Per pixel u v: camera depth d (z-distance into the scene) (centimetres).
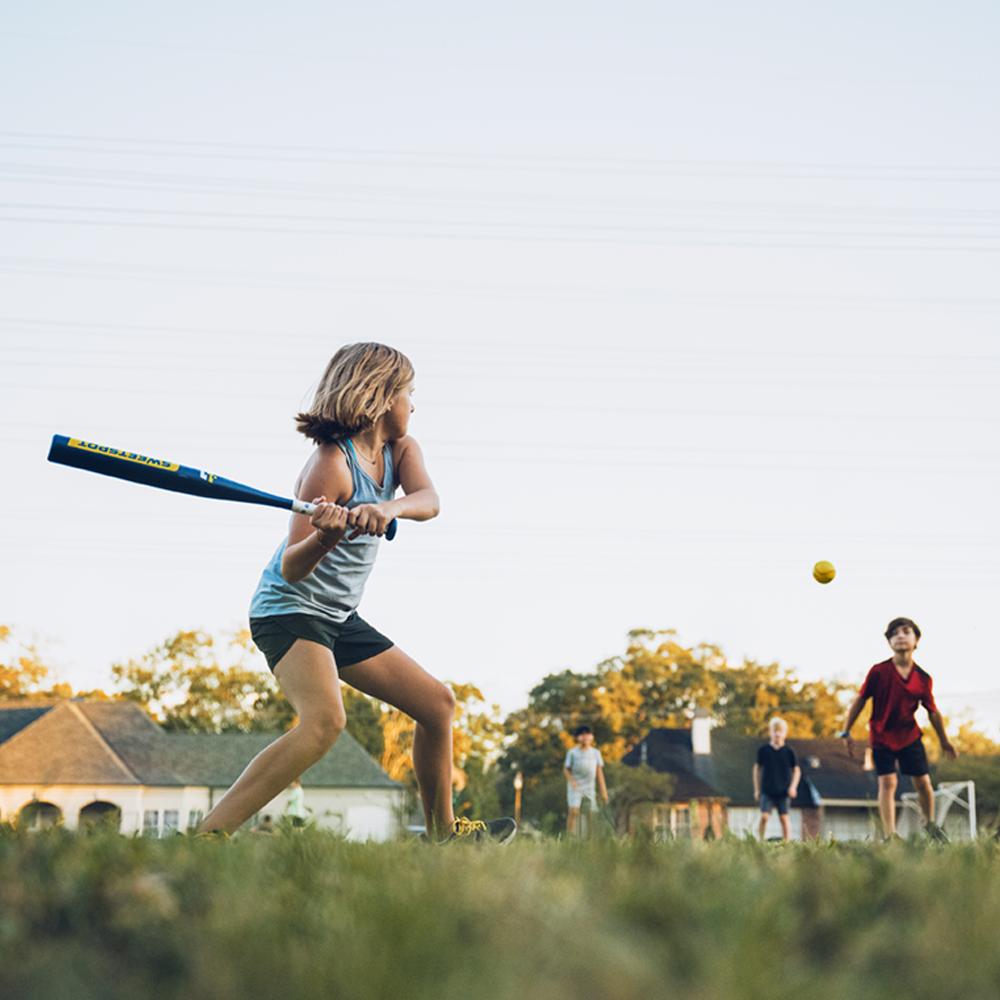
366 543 462
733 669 5584
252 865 268
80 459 429
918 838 360
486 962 162
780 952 183
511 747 5391
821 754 4884
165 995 163
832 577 773
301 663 450
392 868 265
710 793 4734
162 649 5500
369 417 467
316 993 154
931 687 915
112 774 4741
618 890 220
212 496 442
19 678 5366
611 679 5481
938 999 162
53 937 199
